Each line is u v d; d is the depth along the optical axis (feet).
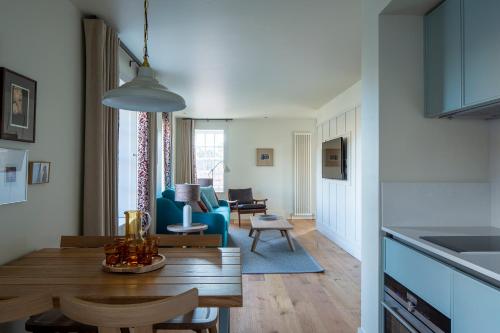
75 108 7.89
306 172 25.72
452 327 4.31
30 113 6.11
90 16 8.43
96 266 5.34
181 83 14.96
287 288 11.18
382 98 6.64
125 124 12.82
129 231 5.46
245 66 12.56
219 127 25.48
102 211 8.19
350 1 7.79
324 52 11.10
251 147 25.63
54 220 7.07
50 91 6.88
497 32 4.67
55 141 7.07
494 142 6.58
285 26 9.12
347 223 16.29
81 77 8.18
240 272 5.10
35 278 4.76
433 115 6.34
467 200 6.61
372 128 6.99
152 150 13.26
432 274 4.80
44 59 6.66
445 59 5.91
